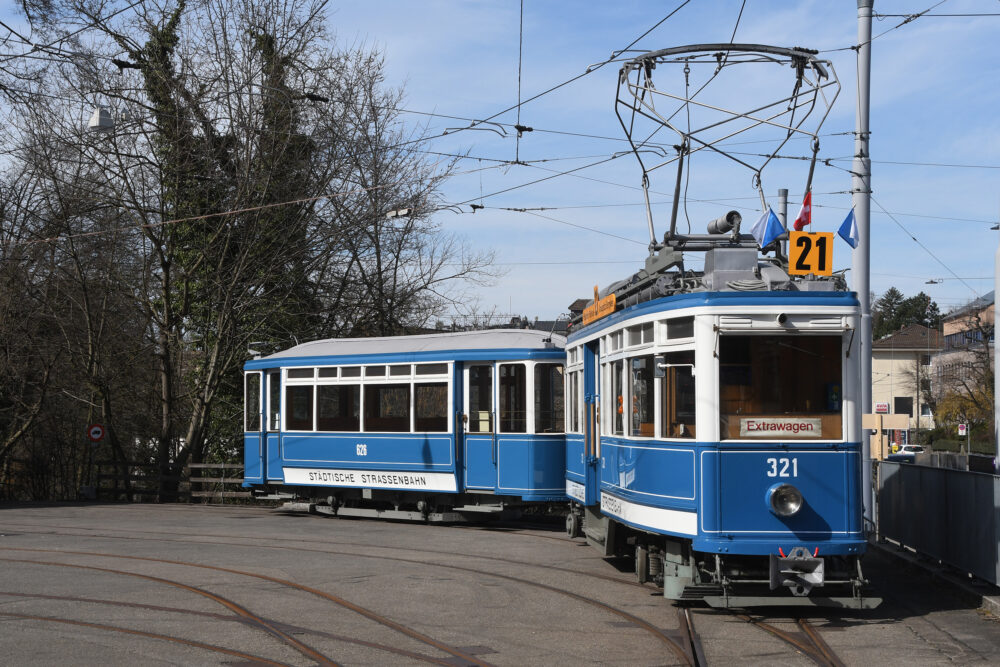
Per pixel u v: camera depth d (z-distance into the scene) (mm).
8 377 29266
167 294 27125
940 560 11711
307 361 20797
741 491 9539
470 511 18469
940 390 66250
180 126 26531
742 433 9641
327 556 14305
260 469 21609
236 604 10414
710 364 9648
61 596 10914
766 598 9500
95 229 27188
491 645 8555
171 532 17828
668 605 10438
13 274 28422
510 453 17469
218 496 27094
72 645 8508
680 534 9875
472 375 18109
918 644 8500
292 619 9656
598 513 13500
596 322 13039
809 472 9594
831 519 9555
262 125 27234
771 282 9953
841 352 9742
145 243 27359
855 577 9609
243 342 28594
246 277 27844
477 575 12484
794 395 9703
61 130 26047
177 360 29031
